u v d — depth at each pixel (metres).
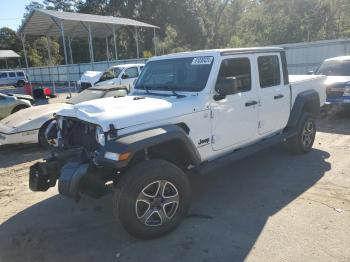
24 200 5.07
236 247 3.56
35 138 7.51
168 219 3.80
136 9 52.16
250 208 4.42
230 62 4.67
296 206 4.40
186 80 4.62
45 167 3.98
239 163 6.16
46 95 19.44
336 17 32.62
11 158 7.33
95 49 55.06
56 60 62.41
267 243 3.60
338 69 10.43
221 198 4.77
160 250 3.58
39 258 3.57
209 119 4.37
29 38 58.88
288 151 6.48
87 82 18.39
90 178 3.64
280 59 5.66
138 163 3.67
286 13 34.03
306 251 3.43
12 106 11.30
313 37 33.56
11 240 3.95
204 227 3.98
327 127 8.76
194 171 4.43
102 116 3.65
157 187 3.67
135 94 4.99
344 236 3.66
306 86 6.40
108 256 3.53
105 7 53.69
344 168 5.70
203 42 50.44
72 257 3.55
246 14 39.47
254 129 5.14
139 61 28.20
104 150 3.50
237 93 4.78
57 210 4.66
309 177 5.38
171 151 4.13
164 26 50.72
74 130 4.23
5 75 39.19
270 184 5.18
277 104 5.55
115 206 3.57
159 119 3.85
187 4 49.44
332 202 4.47
